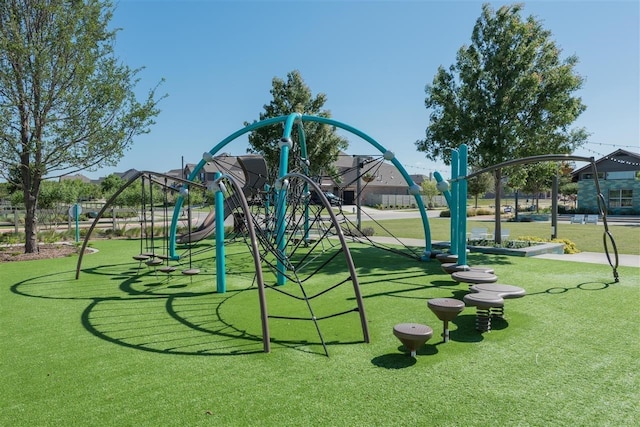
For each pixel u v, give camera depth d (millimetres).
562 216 31844
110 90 12508
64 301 7109
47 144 12258
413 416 3250
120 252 13383
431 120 13148
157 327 5652
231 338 5164
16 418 3314
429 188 52375
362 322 4938
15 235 16812
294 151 10859
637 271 9047
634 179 32312
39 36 12156
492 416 3240
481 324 5254
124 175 78562
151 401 3555
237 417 3268
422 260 10820
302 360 4410
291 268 6414
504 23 11758
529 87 11078
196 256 12500
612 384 3764
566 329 5301
